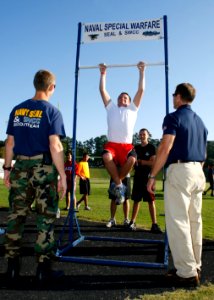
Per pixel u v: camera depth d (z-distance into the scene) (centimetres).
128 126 531
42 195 343
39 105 358
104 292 332
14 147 358
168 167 372
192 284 354
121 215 888
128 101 552
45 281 355
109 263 422
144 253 493
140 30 500
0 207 986
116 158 531
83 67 520
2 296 315
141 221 795
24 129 352
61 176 346
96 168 5797
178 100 395
